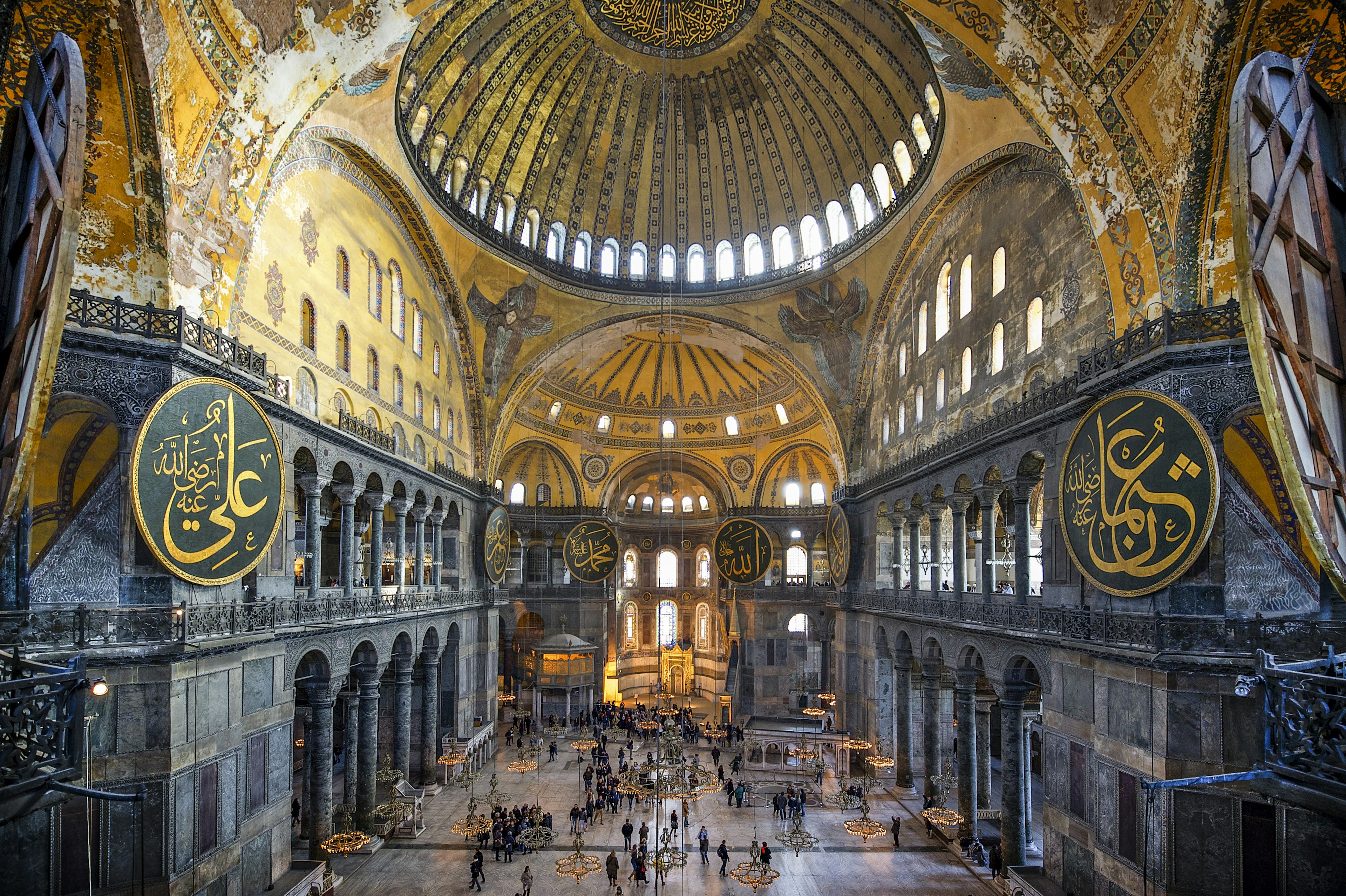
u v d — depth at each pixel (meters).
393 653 22.77
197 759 12.42
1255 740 11.23
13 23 10.66
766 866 15.04
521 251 28.14
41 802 5.93
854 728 29.80
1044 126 14.66
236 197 13.95
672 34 25.50
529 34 24.11
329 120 17.38
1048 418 15.59
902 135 23.22
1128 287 13.54
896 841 20.61
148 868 11.44
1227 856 11.30
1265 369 4.66
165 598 12.02
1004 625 17.45
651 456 39.62
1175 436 11.71
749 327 30.62
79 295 11.59
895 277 25.75
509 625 39.12
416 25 16.52
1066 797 14.80
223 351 13.34
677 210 30.45
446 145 24.09
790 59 25.44
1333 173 6.02
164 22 11.46
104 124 11.87
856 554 30.03
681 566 44.34
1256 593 11.88
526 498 39.44
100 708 11.33
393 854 20.02
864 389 29.31
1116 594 12.74
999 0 13.98
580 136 28.17
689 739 33.09
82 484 13.33
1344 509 5.04
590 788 24.55
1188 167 12.31
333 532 28.55
